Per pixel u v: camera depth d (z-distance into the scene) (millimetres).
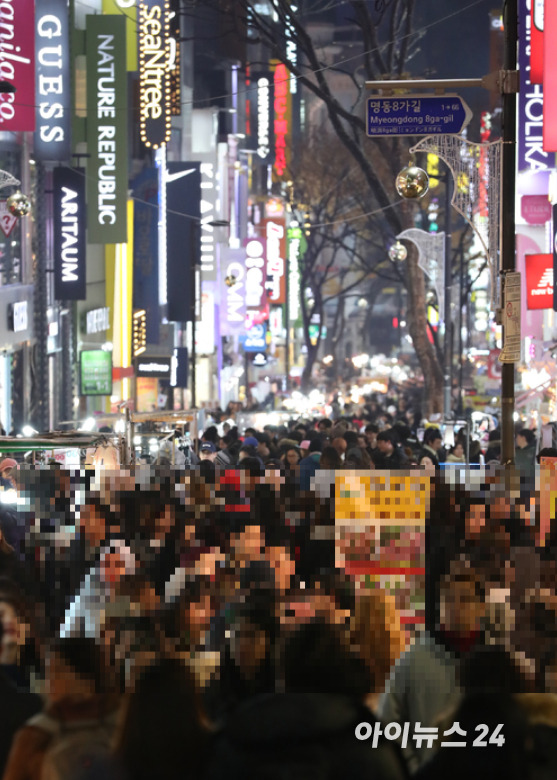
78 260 61844
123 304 80500
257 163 155250
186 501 18484
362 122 73750
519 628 10039
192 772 8484
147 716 8664
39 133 57594
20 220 61500
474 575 10633
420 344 79188
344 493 17203
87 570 14555
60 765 8484
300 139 134375
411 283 78875
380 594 9523
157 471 21484
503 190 29531
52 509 20484
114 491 17875
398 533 14773
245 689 9133
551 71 40031
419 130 30766
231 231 113625
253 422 74312
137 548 14969
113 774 8461
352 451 33438
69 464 29969
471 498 13047
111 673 9031
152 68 70500
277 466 32219
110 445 30812
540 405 56219
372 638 9094
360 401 123062
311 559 14109
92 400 80750
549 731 9000
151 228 80125
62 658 9094
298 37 71188
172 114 71125
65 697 8852
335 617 8922
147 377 78000
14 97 51844
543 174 61188
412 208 79312
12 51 51750
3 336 57031
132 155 85812
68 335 73438
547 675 9586
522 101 57938
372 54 71625
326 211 129250
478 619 10016
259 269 104062
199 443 46844
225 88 124875
